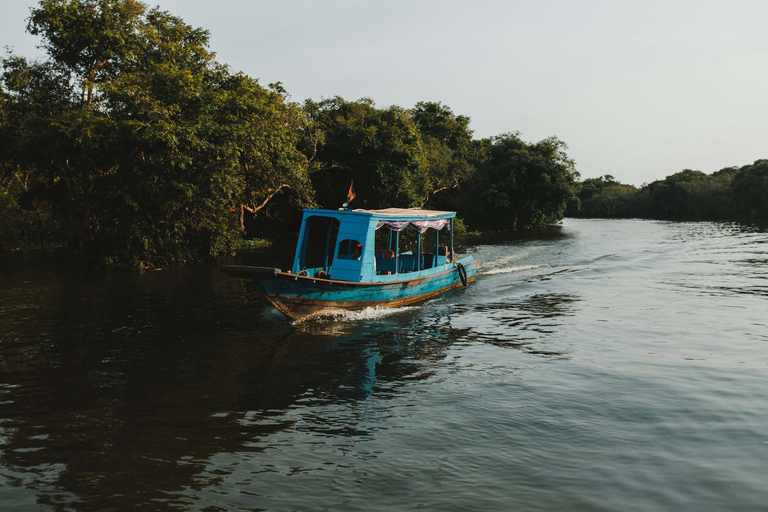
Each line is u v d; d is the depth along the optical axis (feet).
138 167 74.18
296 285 41.65
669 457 20.63
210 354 34.99
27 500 18.19
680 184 252.01
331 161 123.13
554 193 174.70
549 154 174.81
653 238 129.90
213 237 84.28
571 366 31.94
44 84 80.12
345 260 47.06
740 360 32.58
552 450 21.36
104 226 79.25
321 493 18.48
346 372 31.40
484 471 19.81
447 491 18.48
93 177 79.41
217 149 72.59
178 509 17.62
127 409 25.96
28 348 36.19
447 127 199.00
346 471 19.98
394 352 35.42
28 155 75.36
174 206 74.23
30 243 96.58
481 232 164.55
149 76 74.38
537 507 17.43
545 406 25.86
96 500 18.19
